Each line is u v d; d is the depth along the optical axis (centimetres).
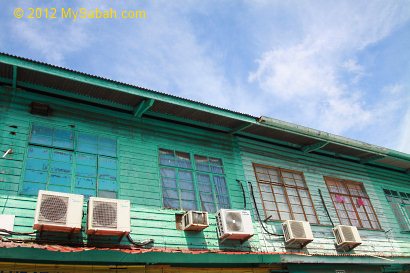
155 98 824
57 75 727
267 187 983
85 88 793
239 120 951
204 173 897
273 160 1047
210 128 981
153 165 832
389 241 1105
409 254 1113
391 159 1278
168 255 704
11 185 652
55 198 626
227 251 786
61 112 787
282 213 955
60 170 717
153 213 759
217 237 798
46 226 601
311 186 1071
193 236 771
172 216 779
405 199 1302
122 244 683
